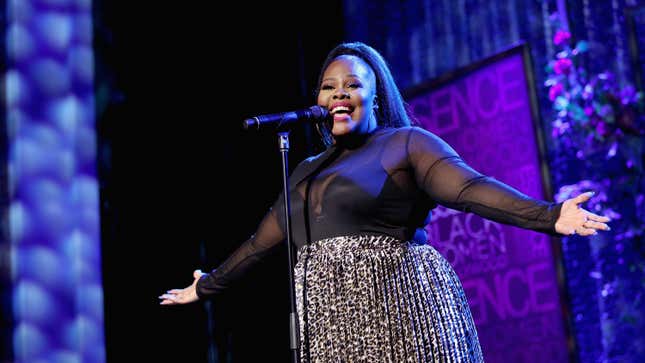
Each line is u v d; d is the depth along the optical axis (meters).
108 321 13.38
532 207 6.52
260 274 14.88
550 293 13.86
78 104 13.82
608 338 13.54
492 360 14.55
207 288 9.04
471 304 14.91
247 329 14.61
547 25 14.68
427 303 7.18
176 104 14.62
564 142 14.20
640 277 13.38
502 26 15.32
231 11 15.49
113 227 13.67
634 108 13.70
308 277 7.41
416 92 16.05
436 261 7.49
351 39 16.64
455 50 15.96
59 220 13.49
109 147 13.91
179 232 14.23
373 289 7.17
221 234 14.62
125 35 14.41
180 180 14.41
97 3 14.24
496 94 14.87
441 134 15.66
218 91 15.09
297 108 15.77
